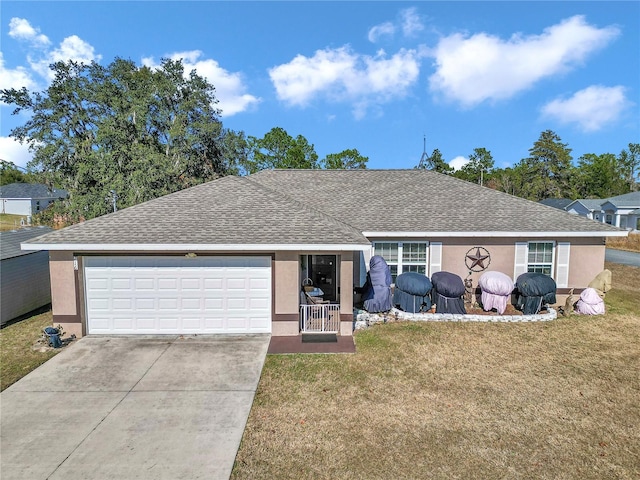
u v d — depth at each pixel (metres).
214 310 11.23
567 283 14.38
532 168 64.06
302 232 11.25
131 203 27.17
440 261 14.19
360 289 13.80
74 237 10.73
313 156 59.28
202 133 35.72
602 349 10.16
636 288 17.59
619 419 6.86
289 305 11.16
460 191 17.00
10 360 9.44
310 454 5.85
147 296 11.12
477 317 12.50
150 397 7.61
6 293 12.37
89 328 11.16
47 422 6.71
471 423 6.72
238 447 6.00
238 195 13.57
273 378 8.45
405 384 8.17
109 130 28.47
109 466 5.54
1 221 47.56
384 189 17.50
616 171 78.94
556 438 6.28
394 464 5.63
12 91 32.50
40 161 33.25
